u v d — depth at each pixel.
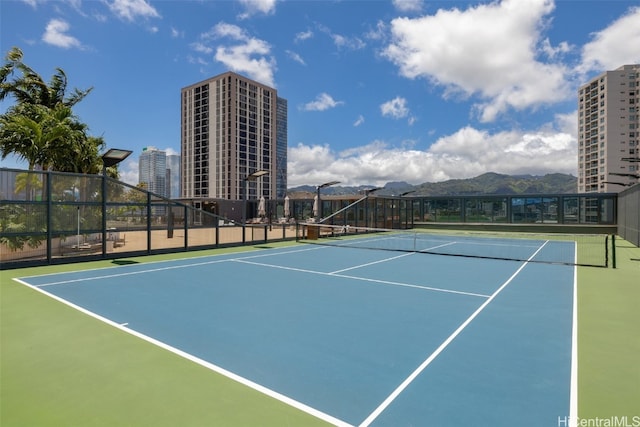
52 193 12.95
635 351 5.25
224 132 111.06
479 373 4.52
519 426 3.40
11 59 18.34
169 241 22.28
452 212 35.66
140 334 5.86
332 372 4.53
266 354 5.09
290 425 3.38
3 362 4.77
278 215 40.47
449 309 7.47
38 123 16.62
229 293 8.77
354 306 7.66
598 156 110.44
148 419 3.47
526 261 14.31
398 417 3.54
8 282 9.95
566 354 5.14
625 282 10.36
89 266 12.80
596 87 111.06
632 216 20.95
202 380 4.29
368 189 29.94
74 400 3.82
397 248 19.53
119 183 14.84
